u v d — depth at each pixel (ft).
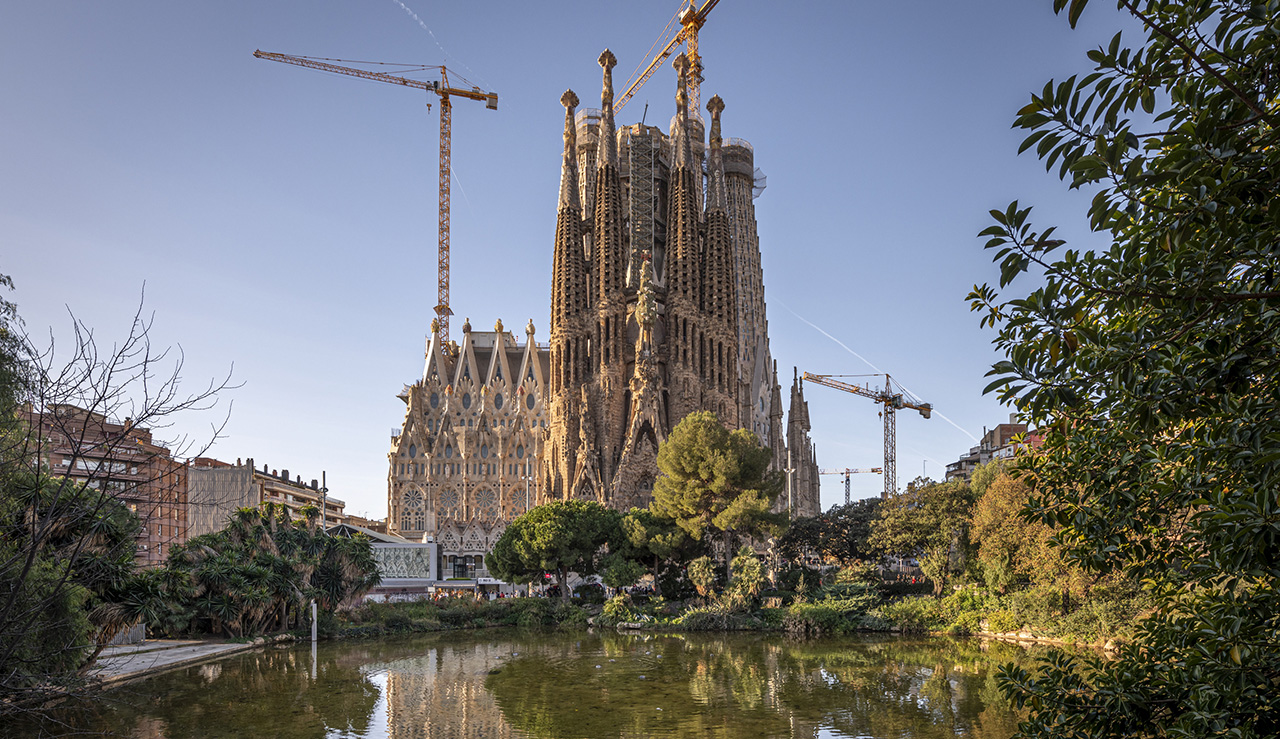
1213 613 40.19
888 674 151.33
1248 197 28.71
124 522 103.60
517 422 633.61
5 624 62.90
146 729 109.50
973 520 229.86
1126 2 28.22
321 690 139.74
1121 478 43.01
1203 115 28.48
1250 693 37.14
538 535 280.72
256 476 448.65
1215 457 35.68
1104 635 166.91
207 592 199.62
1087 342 34.32
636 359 515.91
